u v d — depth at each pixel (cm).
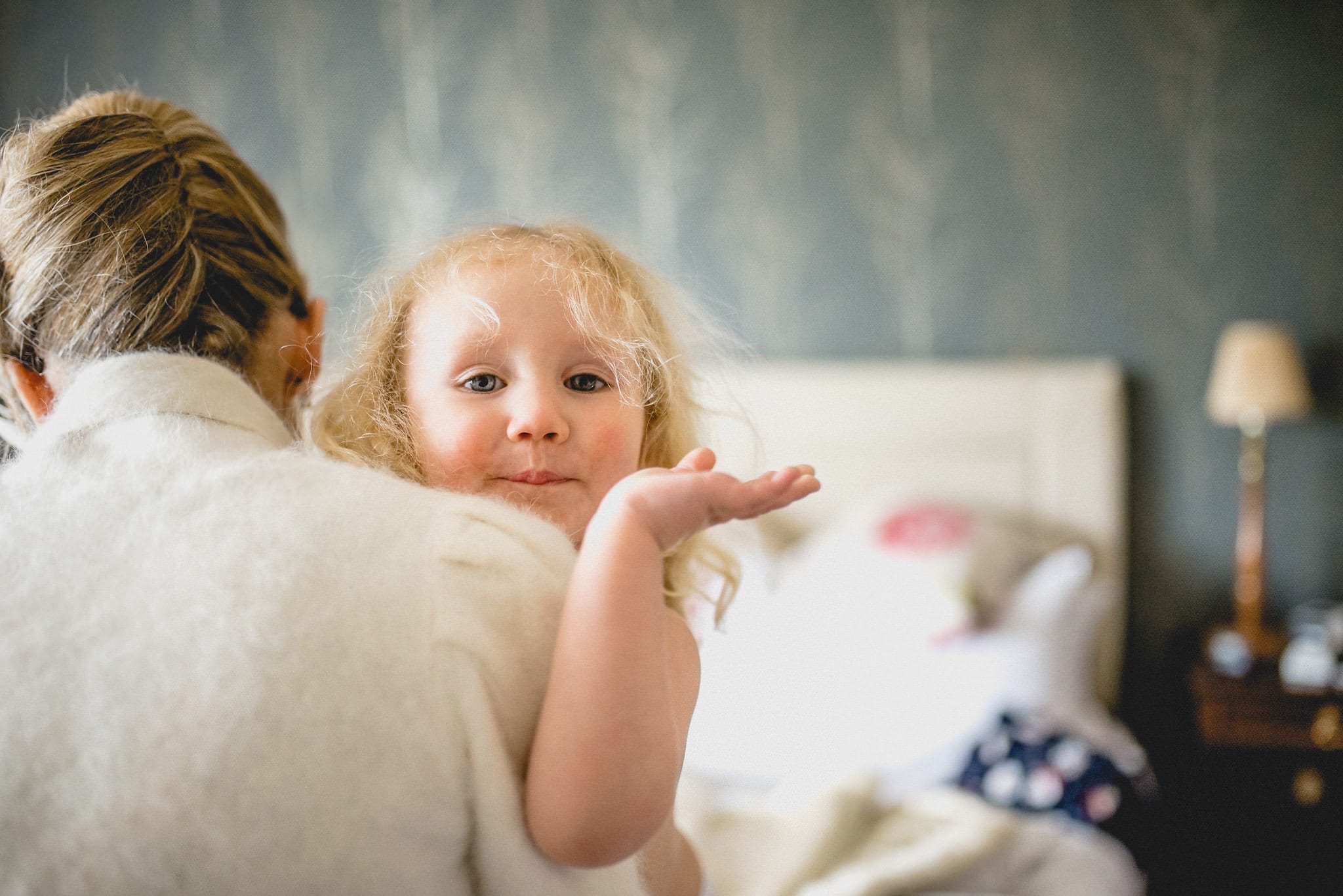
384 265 81
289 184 331
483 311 68
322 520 53
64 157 67
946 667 233
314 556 51
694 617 91
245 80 329
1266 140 296
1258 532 291
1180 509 307
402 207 328
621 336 71
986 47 306
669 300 84
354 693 49
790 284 320
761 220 320
